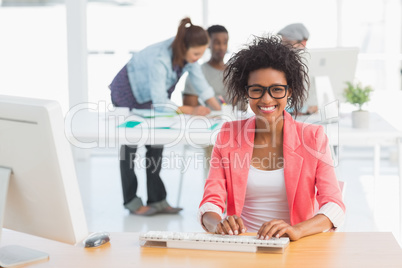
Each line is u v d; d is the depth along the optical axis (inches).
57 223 64.7
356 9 241.3
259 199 87.4
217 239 70.6
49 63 253.9
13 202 66.4
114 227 165.9
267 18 244.2
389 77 242.7
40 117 59.9
